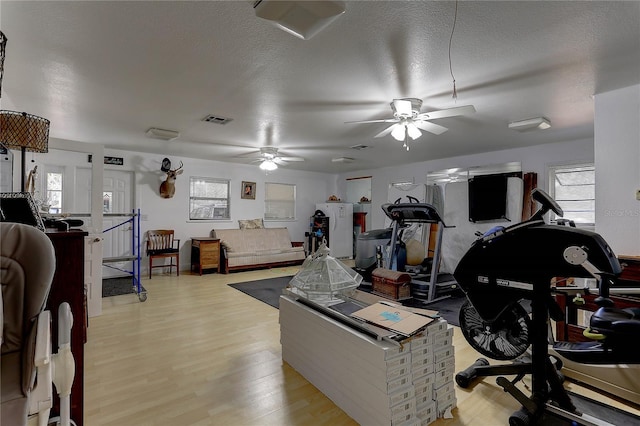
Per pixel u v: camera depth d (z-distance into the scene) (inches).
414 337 68.8
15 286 42.6
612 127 112.9
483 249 75.7
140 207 240.7
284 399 79.8
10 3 65.9
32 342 40.4
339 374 76.4
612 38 80.1
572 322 103.4
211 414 73.7
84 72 99.1
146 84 108.3
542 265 67.7
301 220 339.3
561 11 69.4
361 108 131.8
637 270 96.8
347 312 81.0
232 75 101.3
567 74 100.5
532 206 205.2
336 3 63.2
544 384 69.1
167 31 77.3
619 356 70.2
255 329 129.5
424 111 133.3
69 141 139.7
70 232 62.1
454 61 91.9
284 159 228.2
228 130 168.4
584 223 192.1
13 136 82.5
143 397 80.3
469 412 74.9
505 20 72.6
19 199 59.7
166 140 193.0
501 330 87.4
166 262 253.6
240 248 271.3
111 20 72.7
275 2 62.4
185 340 117.5
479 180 219.8
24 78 103.2
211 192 279.7
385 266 201.5
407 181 287.4
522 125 151.3
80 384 63.0
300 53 87.7
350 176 347.9
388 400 63.1
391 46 84.0
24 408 38.8
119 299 174.6
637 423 67.3
